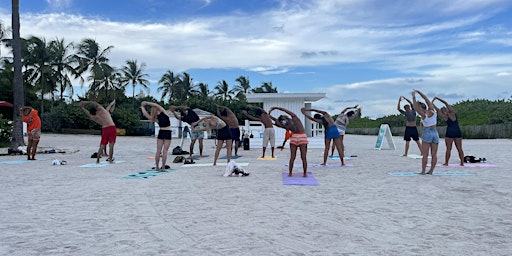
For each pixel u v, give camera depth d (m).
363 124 81.25
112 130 14.09
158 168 11.56
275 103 24.39
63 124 51.88
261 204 6.50
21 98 19.62
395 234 4.74
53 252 4.18
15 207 6.47
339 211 5.96
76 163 14.27
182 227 5.13
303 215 5.72
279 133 24.38
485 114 50.69
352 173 10.38
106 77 57.56
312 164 12.92
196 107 63.62
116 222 5.43
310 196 7.19
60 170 11.93
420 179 9.12
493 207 6.11
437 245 4.30
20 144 19.53
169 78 71.12
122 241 4.55
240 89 77.94
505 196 6.95
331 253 4.05
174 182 9.09
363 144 28.03
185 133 18.30
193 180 9.38
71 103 55.25
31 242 4.55
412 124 15.51
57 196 7.45
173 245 4.38
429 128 9.81
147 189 8.13
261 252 4.10
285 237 4.64
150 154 18.77
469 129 45.25
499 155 15.88
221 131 12.82
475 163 12.46
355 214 5.76
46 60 50.56
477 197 6.89
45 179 9.87
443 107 11.70
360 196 7.15
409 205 6.33
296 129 9.81
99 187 8.48
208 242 4.47
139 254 4.08
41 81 49.56
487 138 42.78
